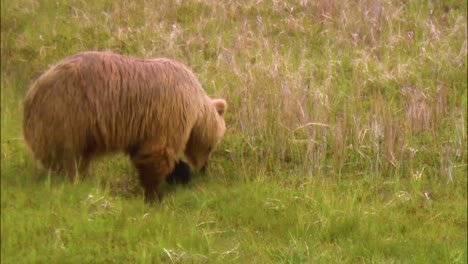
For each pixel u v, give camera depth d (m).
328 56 29.61
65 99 17.86
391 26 32.44
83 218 15.42
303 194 20.81
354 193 21.36
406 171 23.62
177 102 19.47
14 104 14.01
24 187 14.06
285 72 27.16
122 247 15.71
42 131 17.62
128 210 17.47
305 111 24.70
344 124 24.50
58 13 16.14
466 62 30.77
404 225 19.84
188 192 20.88
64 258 13.91
